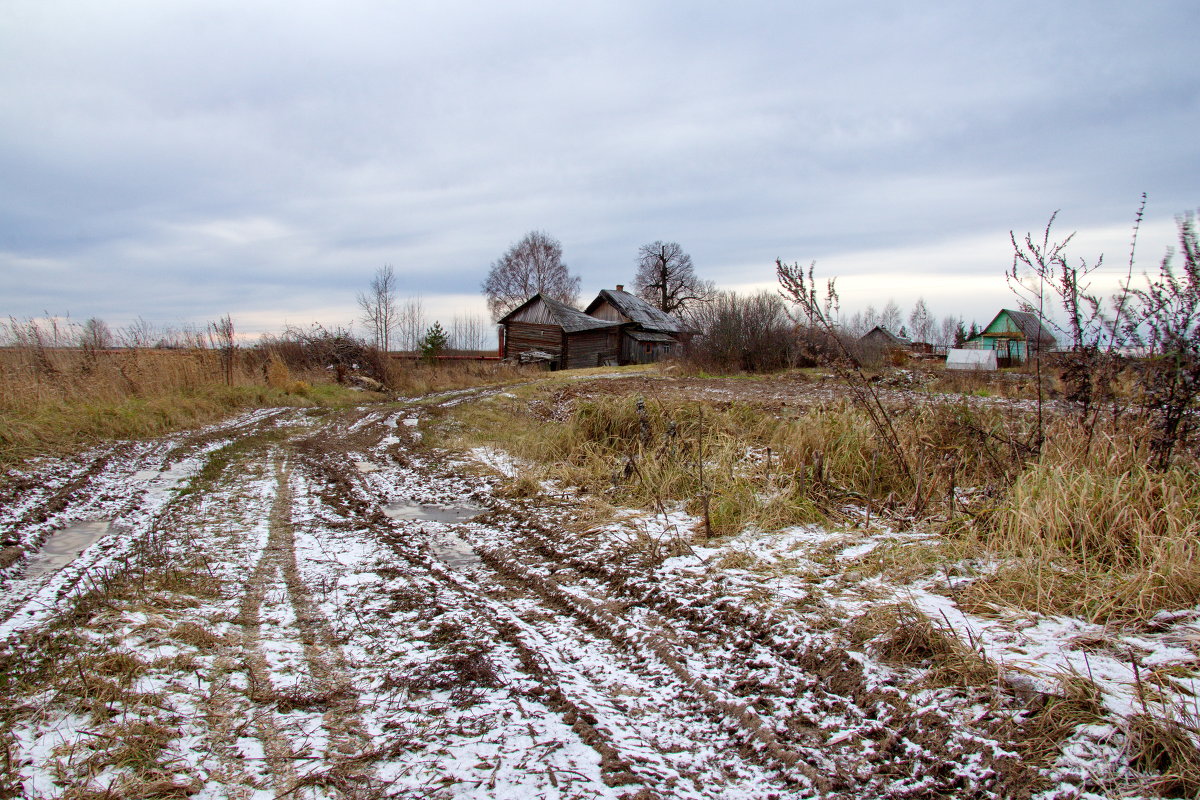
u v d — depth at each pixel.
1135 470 4.34
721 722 2.68
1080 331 5.00
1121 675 2.67
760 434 8.14
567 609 3.85
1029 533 4.03
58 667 2.90
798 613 3.52
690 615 3.65
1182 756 2.15
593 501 6.19
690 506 5.73
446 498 6.74
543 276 65.56
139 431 9.91
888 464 5.87
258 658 3.13
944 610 3.40
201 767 2.29
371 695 2.83
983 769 2.28
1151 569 3.33
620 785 2.25
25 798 2.06
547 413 14.65
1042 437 5.21
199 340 16.12
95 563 4.39
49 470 7.12
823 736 2.55
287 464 8.33
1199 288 4.44
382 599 3.91
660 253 68.81
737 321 27.72
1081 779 2.18
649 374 28.34
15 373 10.54
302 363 20.94
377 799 2.15
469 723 2.61
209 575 4.24
